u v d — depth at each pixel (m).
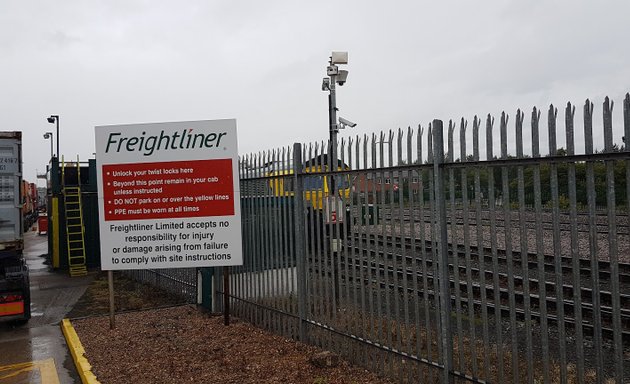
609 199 3.37
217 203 7.56
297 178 6.60
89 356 6.75
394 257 5.09
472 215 5.96
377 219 5.31
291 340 6.91
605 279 9.33
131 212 7.70
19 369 6.65
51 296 11.93
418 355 4.90
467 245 4.36
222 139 7.53
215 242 7.58
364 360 5.64
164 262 7.66
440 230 4.56
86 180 17.25
